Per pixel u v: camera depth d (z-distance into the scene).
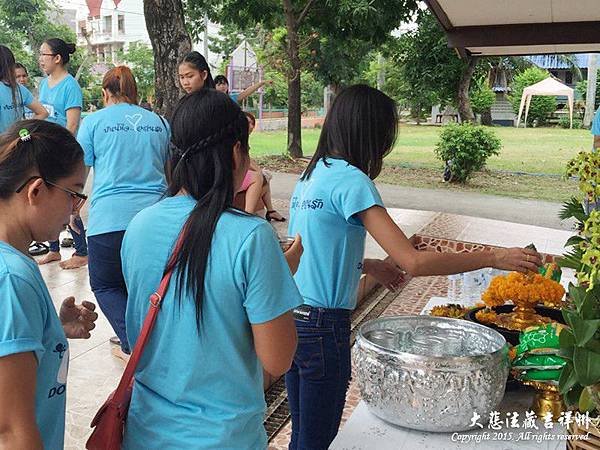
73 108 5.04
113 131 3.22
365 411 1.94
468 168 12.98
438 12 4.94
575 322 1.55
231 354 1.35
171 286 1.35
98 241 3.21
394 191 11.99
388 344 1.97
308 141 22.70
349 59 19.48
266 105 32.41
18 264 1.19
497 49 6.00
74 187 1.31
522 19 5.20
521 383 2.00
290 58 14.50
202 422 1.36
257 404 1.42
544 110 30.50
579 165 2.18
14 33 26.77
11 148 1.24
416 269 1.85
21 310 1.16
